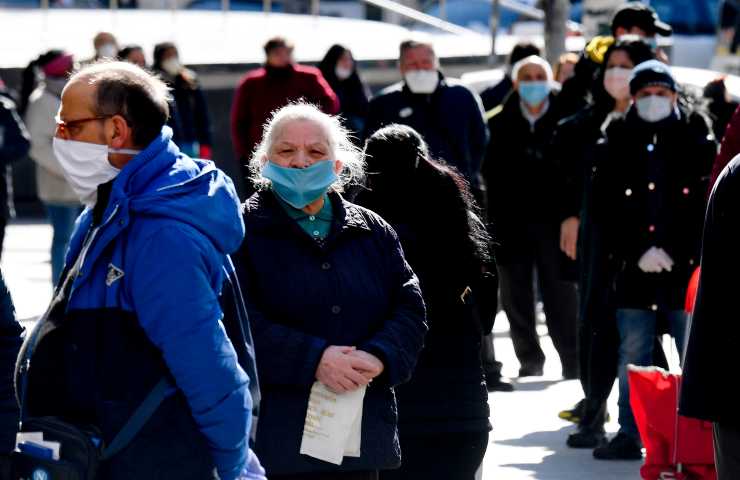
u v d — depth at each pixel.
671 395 14.17
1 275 10.88
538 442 18.67
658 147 17.08
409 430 12.20
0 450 10.77
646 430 14.42
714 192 10.25
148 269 8.41
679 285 17.05
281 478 10.67
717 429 10.38
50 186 28.20
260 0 54.34
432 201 12.27
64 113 8.70
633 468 17.22
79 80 8.70
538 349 23.50
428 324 12.26
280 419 10.59
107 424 8.50
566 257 21.17
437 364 12.28
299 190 10.64
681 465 14.27
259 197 11.00
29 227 43.19
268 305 10.72
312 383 10.58
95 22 48.47
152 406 8.52
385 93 22.86
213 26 48.44
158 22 48.97
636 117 17.16
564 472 17.00
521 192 22.81
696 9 52.00
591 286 17.73
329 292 10.74
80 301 8.62
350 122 30.80
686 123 17.12
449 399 12.29
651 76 17.00
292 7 54.44
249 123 28.41
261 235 10.80
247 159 28.41
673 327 17.30
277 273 10.72
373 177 12.30
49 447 8.45
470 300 12.42
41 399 8.77
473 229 12.46
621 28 22.48
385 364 10.62
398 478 12.24
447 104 22.45
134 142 8.73
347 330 10.76
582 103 22.53
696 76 31.11
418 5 56.12
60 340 8.72
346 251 10.89
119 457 8.52
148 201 8.52
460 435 12.33
